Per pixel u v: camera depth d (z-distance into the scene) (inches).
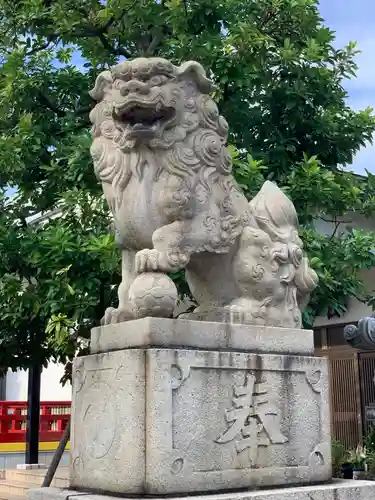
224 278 145.2
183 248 131.9
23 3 263.9
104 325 134.6
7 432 525.3
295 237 152.0
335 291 244.8
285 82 260.2
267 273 142.8
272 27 269.6
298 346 142.9
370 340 170.1
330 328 428.8
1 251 231.9
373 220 359.6
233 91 252.1
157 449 115.9
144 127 129.9
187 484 118.3
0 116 256.8
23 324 246.1
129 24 247.9
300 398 138.5
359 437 396.8
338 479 144.9
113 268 205.9
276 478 130.8
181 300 229.1
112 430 122.7
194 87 138.8
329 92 267.6
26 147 239.1
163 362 119.6
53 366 589.6
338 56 277.7
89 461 128.3
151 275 127.1
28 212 261.6
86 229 233.9
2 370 268.5
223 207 140.2
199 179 136.3
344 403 411.2
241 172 220.7
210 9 244.5
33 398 415.2
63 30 255.1
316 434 139.4
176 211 131.6
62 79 264.2
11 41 272.1
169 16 243.6
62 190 245.3
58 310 218.1
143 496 114.6
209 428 123.6
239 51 237.8
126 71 130.0
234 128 260.1
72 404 139.0
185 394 121.7
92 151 142.3
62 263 214.1
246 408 129.5
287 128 267.0
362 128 270.1
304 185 234.7
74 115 260.1
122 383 121.8
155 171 134.0
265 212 150.4
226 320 137.5
